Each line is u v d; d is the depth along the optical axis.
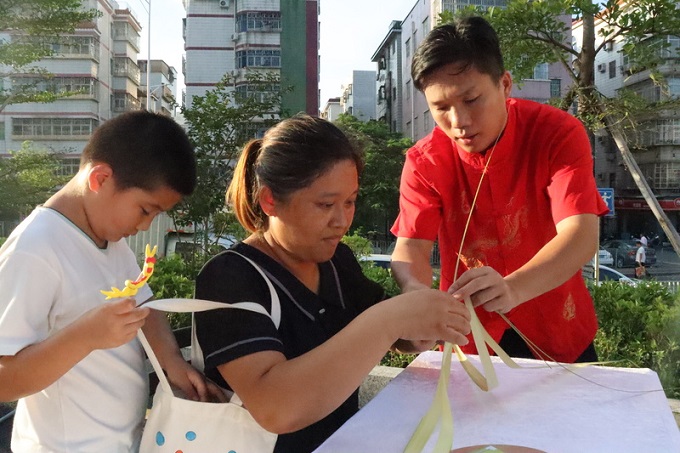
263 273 1.34
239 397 1.19
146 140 1.38
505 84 1.96
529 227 2.04
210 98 10.00
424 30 29.53
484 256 2.11
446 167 2.06
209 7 33.41
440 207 2.13
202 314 1.26
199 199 8.64
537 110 1.99
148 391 1.53
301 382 1.09
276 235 1.37
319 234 1.31
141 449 1.28
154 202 1.40
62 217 1.37
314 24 32.28
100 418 1.36
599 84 31.44
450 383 1.48
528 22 5.88
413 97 32.69
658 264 26.00
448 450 1.07
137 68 42.50
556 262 1.73
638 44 6.11
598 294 4.46
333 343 1.13
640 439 1.15
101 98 36.94
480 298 1.48
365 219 23.92
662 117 6.57
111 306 1.13
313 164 1.26
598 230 1.95
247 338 1.19
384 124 26.92
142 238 9.27
